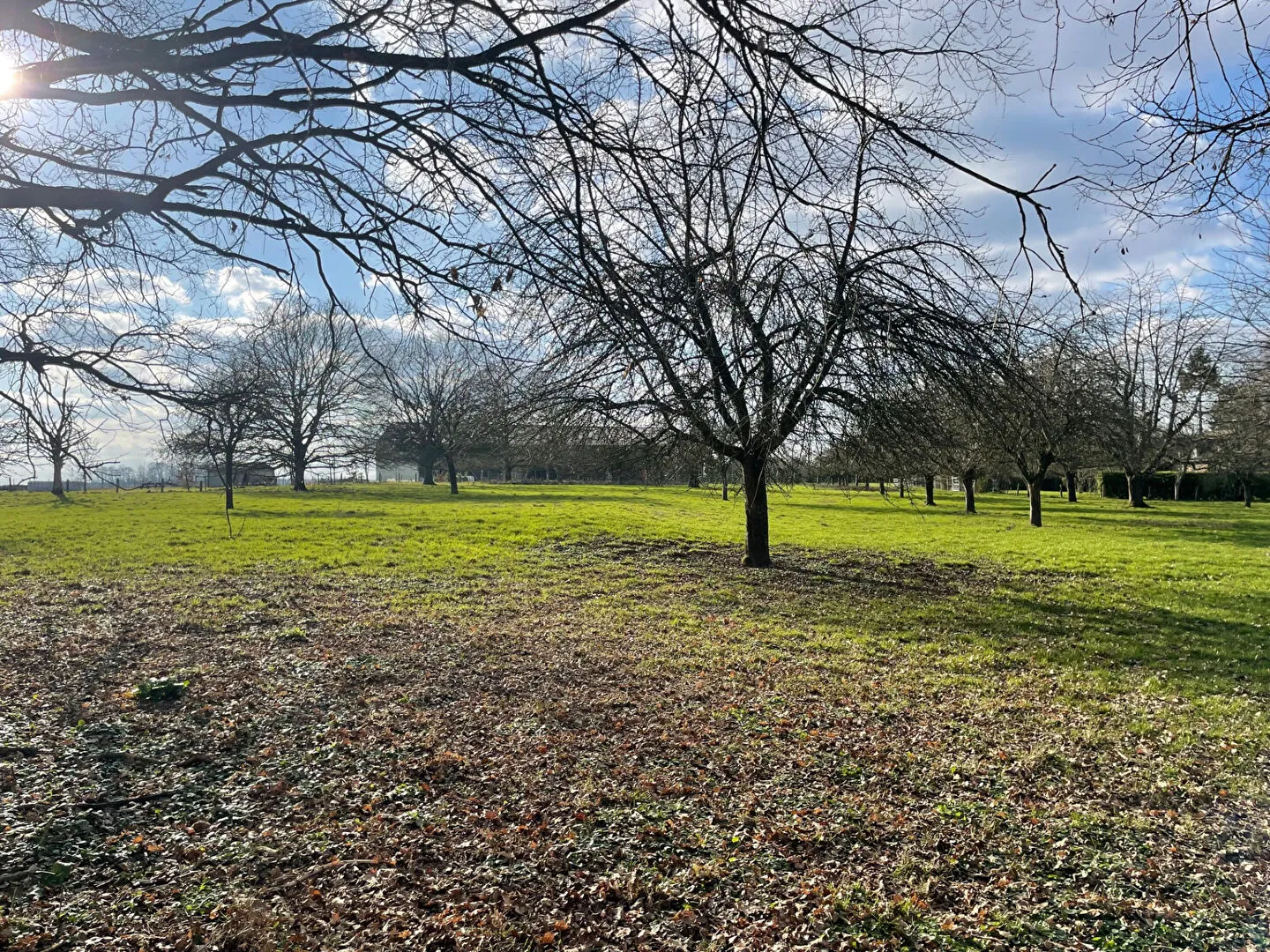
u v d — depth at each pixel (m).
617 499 42.62
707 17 3.16
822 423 12.04
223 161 3.61
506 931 4.35
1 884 4.61
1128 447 34.41
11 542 20.28
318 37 3.23
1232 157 3.24
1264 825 5.54
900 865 5.00
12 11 3.09
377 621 12.01
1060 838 5.34
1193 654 10.59
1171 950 4.10
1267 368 24.17
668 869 4.98
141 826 5.46
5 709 7.46
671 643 10.92
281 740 7.05
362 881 4.84
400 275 3.97
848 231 5.59
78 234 4.66
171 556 18.36
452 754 6.77
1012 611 13.55
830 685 8.94
